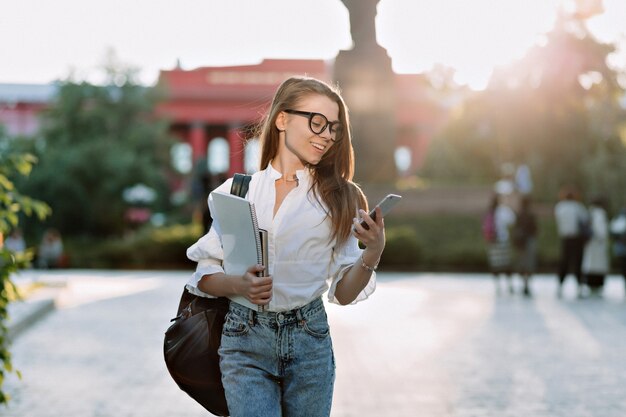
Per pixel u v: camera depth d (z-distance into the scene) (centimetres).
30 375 891
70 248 4156
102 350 1059
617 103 4112
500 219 1917
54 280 2202
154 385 838
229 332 373
